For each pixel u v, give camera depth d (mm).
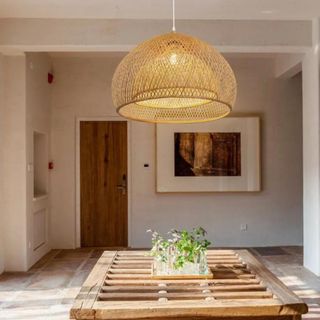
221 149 6438
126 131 6445
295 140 6527
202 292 2281
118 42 4543
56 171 6363
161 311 2012
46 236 6027
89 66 6391
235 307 2031
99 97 6398
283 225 6477
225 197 6453
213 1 4066
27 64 5055
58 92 6367
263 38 4621
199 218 6438
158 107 2855
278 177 6508
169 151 6406
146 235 6418
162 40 2406
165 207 6438
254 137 6438
